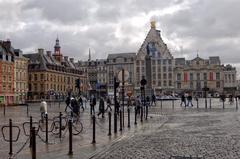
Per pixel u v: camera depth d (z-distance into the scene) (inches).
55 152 415.8
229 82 6368.1
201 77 5334.6
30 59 3986.2
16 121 891.4
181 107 1705.2
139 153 406.3
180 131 635.5
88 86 4817.9
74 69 4714.6
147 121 861.8
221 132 609.6
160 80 5064.0
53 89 4047.7
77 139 526.9
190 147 445.4
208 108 1556.3
